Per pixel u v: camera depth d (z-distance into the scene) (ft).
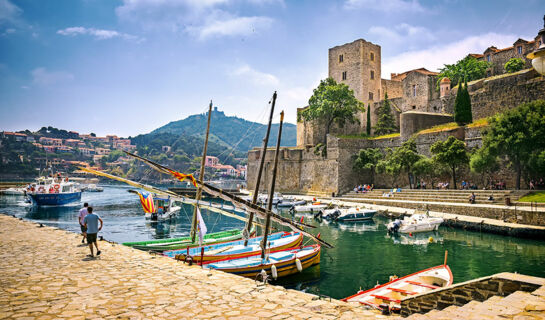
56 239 65.62
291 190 272.92
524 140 132.57
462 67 255.70
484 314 23.50
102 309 28.63
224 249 76.64
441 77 259.39
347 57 299.79
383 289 53.83
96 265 45.27
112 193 353.72
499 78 187.62
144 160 52.01
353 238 115.44
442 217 133.08
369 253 93.97
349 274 74.69
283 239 89.71
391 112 272.10
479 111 195.42
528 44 232.94
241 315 27.78
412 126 207.92
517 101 178.50
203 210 193.98
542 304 25.25
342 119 258.57
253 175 309.83
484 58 261.24
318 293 62.85
